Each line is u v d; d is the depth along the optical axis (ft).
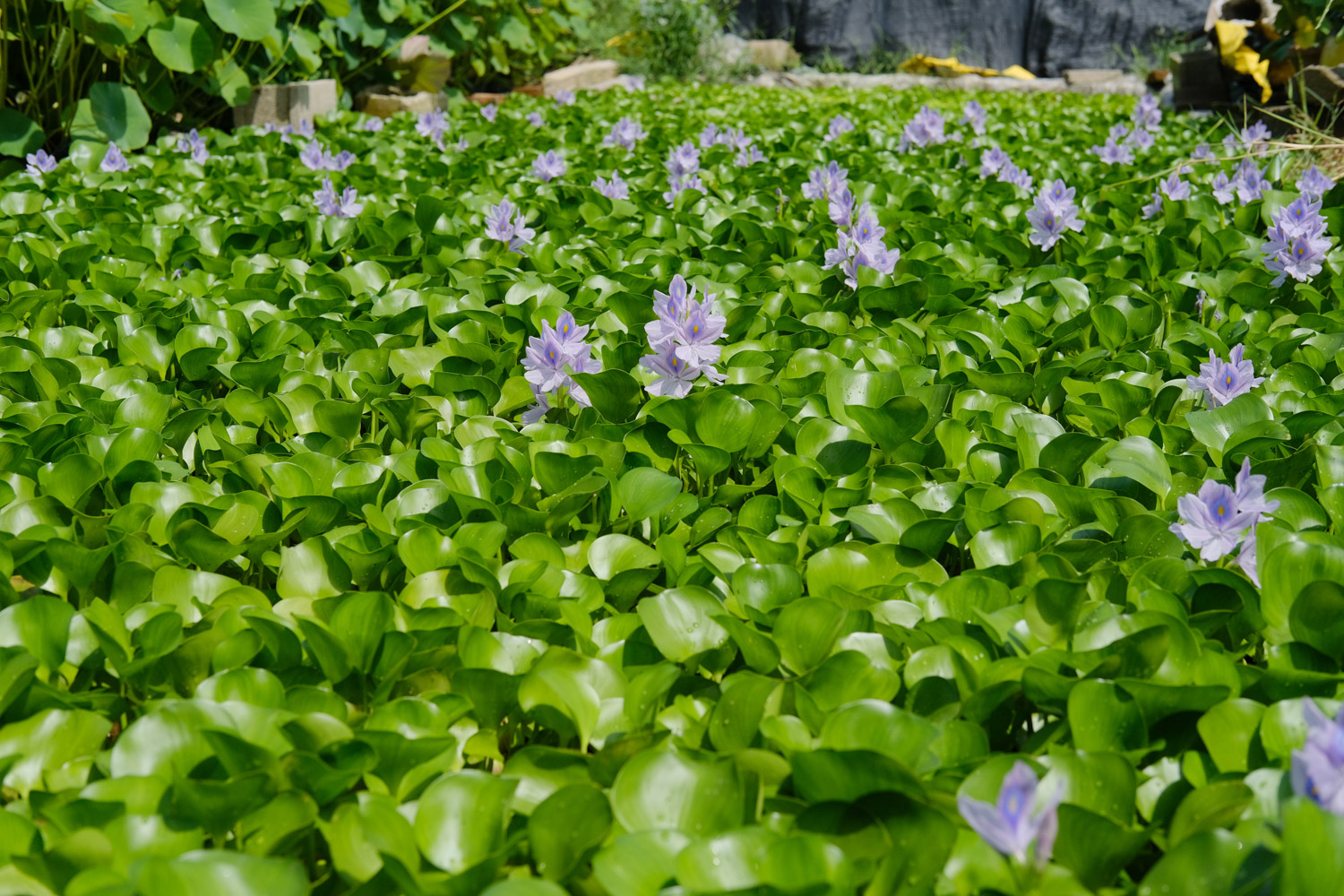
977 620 5.86
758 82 51.37
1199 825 4.28
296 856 4.60
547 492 7.52
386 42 30.53
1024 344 10.55
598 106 31.53
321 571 6.45
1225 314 11.81
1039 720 5.74
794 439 8.36
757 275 12.48
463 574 6.23
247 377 9.17
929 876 4.17
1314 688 5.24
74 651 5.68
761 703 5.03
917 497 7.38
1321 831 3.61
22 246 12.65
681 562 6.61
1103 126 28.50
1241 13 31.83
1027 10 58.70
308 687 5.19
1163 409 9.01
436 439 7.91
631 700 5.22
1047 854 3.80
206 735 4.48
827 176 16.21
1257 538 6.31
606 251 13.64
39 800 4.54
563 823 4.31
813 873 3.96
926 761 4.71
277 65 26.76
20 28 20.88
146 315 10.97
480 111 28.81
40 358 9.24
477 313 10.59
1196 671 5.41
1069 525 7.23
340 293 12.09
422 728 5.05
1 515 6.68
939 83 50.11
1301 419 8.07
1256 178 16.49
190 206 15.88
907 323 10.71
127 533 6.52
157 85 23.39
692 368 8.05
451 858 4.35
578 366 8.32
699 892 3.83
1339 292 12.05
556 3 36.70
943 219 15.56
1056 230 13.50
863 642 5.71
